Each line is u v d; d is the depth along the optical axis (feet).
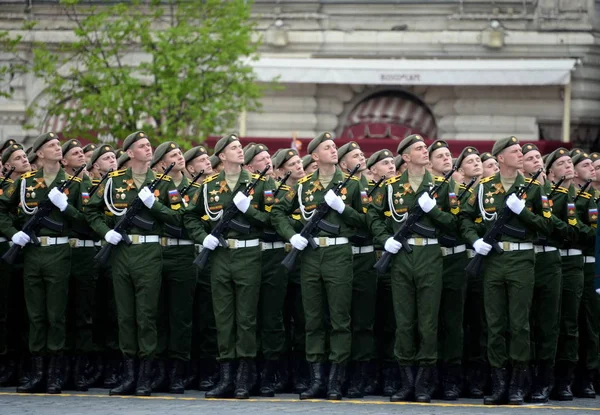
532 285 96.78
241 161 100.42
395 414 87.40
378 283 103.96
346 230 98.37
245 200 98.99
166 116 201.36
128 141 100.53
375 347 104.47
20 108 239.91
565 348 103.81
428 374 97.50
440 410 90.58
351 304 101.24
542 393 100.94
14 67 215.10
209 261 103.09
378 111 236.84
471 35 234.38
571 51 234.17
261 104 212.23
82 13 217.56
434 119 237.66
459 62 228.63
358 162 103.04
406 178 98.78
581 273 104.37
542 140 229.45
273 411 88.58
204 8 207.41
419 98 236.84
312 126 236.22
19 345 107.76
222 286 99.60
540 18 234.17
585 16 233.96
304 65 228.84
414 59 232.94
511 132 235.20
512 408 92.94
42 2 235.20
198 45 201.05
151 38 204.13
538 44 234.17
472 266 97.09
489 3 234.99
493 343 96.84
